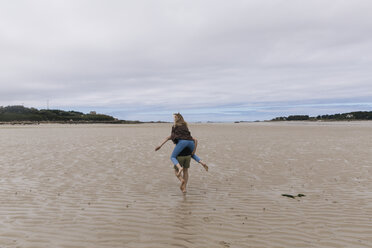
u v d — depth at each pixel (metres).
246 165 11.37
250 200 6.65
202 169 10.58
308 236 4.57
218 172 10.02
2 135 30.55
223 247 4.18
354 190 7.53
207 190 7.59
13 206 6.12
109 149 16.66
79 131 41.47
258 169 10.53
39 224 5.07
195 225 5.07
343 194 7.14
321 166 11.07
